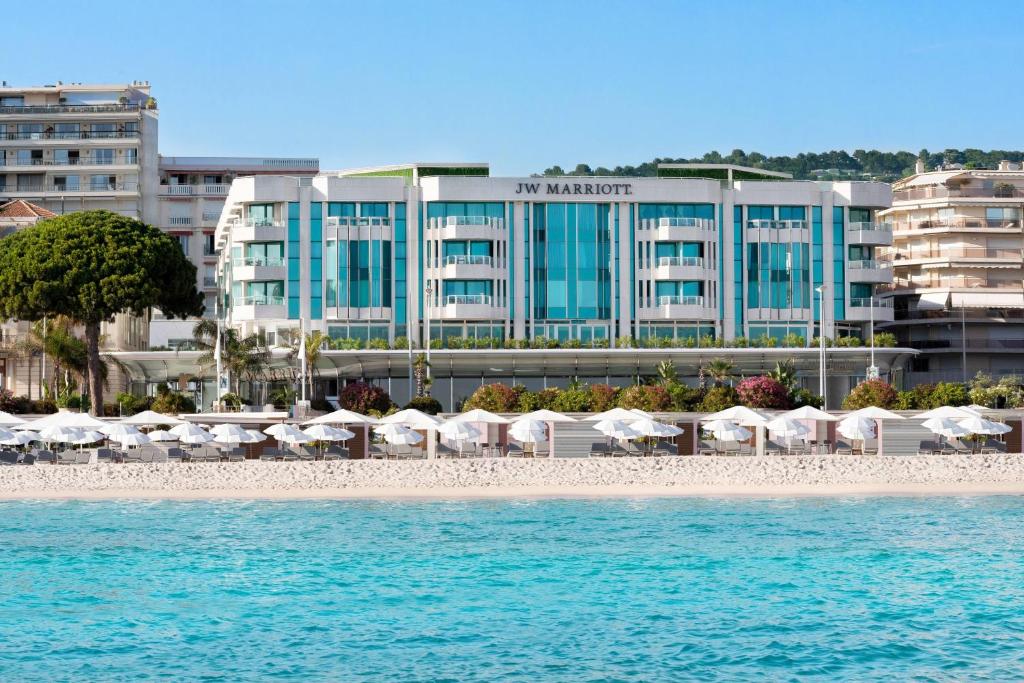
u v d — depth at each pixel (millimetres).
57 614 40031
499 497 65875
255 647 36125
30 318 101500
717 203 123625
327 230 121062
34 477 67312
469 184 121000
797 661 34406
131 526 56375
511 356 115000
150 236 105875
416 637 37094
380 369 114812
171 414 99000
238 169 170250
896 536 52969
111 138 159000
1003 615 39062
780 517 58375
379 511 60906
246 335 121812
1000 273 146250
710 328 122500
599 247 122062
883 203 126375
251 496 65875
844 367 117938
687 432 75938
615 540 52219
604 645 36125
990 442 74812
